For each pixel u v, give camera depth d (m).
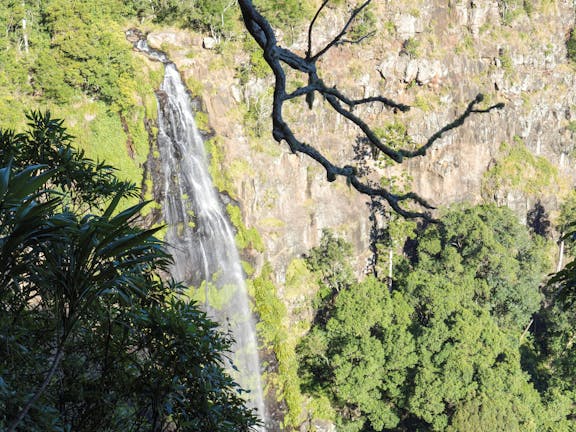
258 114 80.56
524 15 109.81
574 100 112.31
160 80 73.38
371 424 66.25
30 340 10.84
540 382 76.19
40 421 8.69
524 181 104.44
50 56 65.44
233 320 69.12
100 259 9.01
